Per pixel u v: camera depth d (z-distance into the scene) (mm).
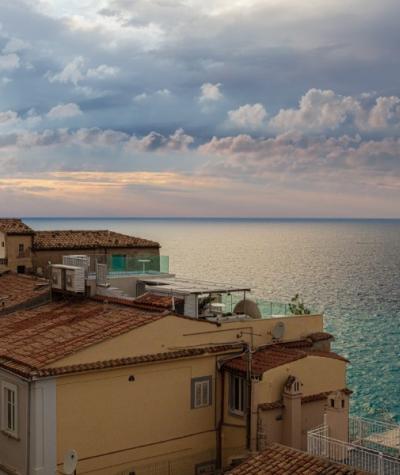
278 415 28906
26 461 25734
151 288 34469
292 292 159625
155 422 28594
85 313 31719
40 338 28875
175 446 29141
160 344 28734
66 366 25938
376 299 148875
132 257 42375
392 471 21250
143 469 28141
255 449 28281
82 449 26531
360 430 25453
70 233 54000
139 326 28109
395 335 106562
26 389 25703
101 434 27047
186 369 29547
